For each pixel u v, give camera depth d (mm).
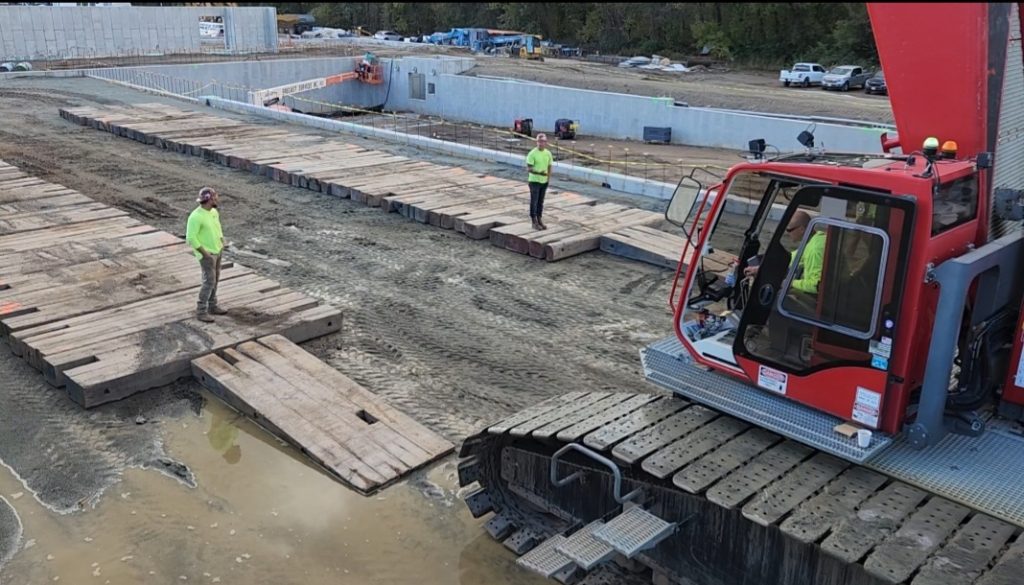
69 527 6715
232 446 7980
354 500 7168
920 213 4590
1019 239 5004
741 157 29578
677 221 6039
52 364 8773
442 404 8789
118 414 8469
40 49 38688
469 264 13062
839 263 4957
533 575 6285
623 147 32719
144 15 42031
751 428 5719
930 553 4363
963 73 4879
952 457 4965
